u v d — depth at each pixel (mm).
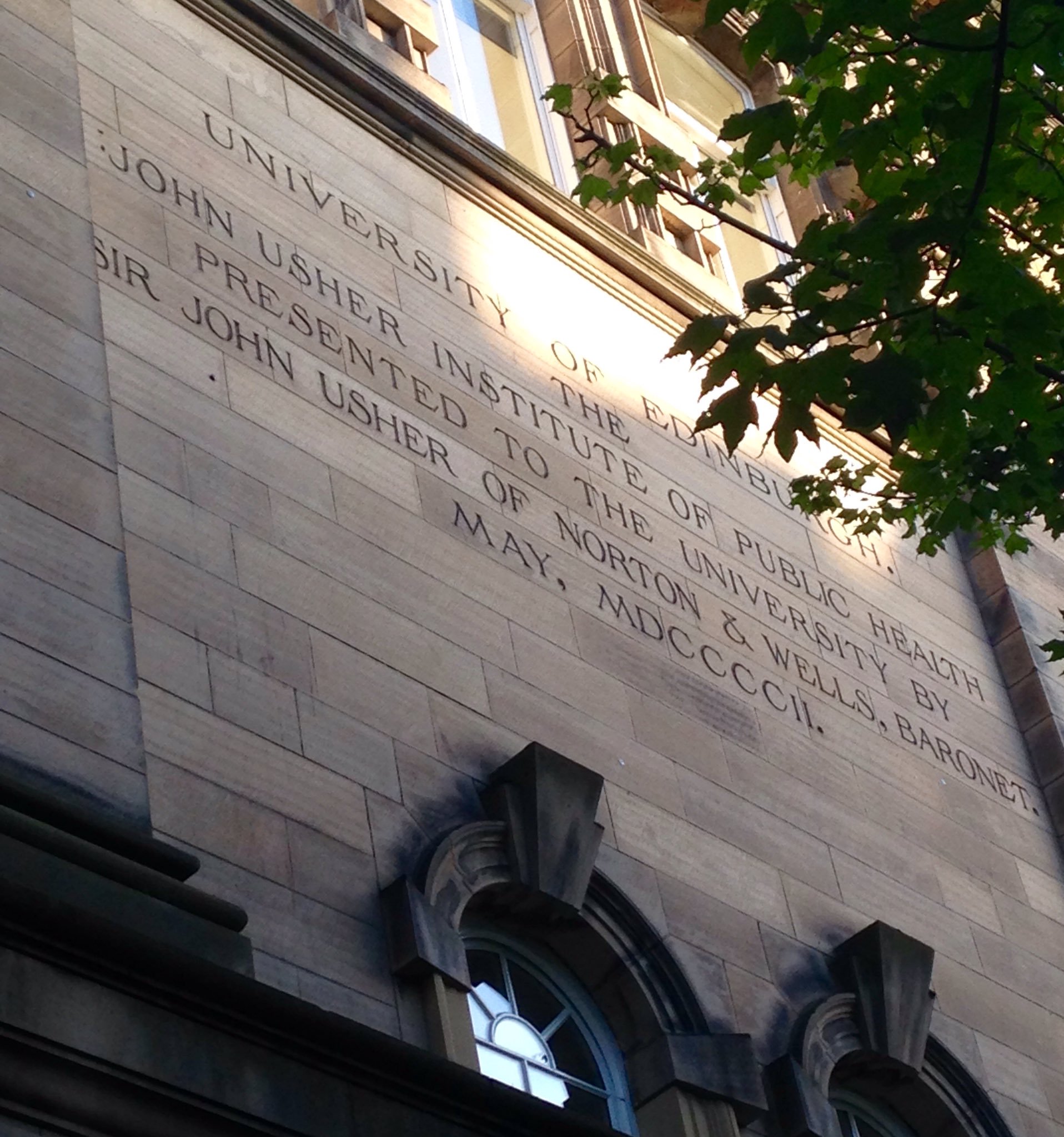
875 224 12883
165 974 10656
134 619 13375
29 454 12922
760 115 13125
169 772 12875
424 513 16203
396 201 18500
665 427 19703
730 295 22578
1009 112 12930
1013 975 18797
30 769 11672
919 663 20812
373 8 20641
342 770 13977
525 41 23516
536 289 19391
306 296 16734
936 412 13141
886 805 18812
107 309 14930
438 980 13406
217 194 16703
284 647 14227
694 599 18359
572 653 16578
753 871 16766
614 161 15227
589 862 15062
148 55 17078
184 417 14828
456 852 14219
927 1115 17141
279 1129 10836
